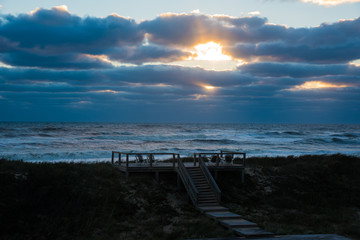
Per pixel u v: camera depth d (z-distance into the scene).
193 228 12.96
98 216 13.38
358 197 19.62
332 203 18.44
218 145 58.34
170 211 15.07
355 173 23.56
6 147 45.09
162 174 19.66
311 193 19.62
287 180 21.25
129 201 15.36
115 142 58.50
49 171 16.16
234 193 18.52
